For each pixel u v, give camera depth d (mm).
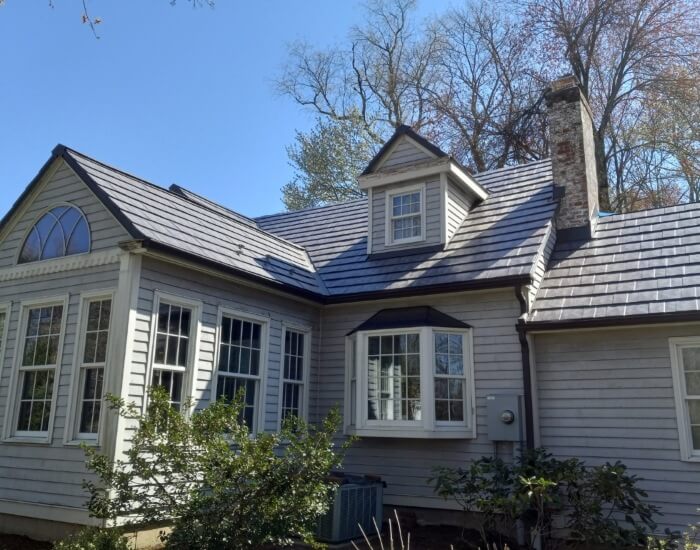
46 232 9656
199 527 5820
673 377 8875
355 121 28406
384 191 12977
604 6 23594
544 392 9781
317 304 11742
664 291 9242
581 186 11922
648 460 8820
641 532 7422
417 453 10375
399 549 8445
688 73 22234
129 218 8531
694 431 8719
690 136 22266
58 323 9117
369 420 10570
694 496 8422
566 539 8086
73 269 9062
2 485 8758
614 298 9516
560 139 12383
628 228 11562
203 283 9414
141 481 7812
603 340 9508
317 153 28000
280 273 11156
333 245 13945
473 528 9602
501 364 9969
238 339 10070
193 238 9602
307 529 6906
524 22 26203
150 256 8516
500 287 9984
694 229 10688
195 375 8992
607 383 9352
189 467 6227
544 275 10844
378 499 9359
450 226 12172
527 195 12797
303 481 6289
